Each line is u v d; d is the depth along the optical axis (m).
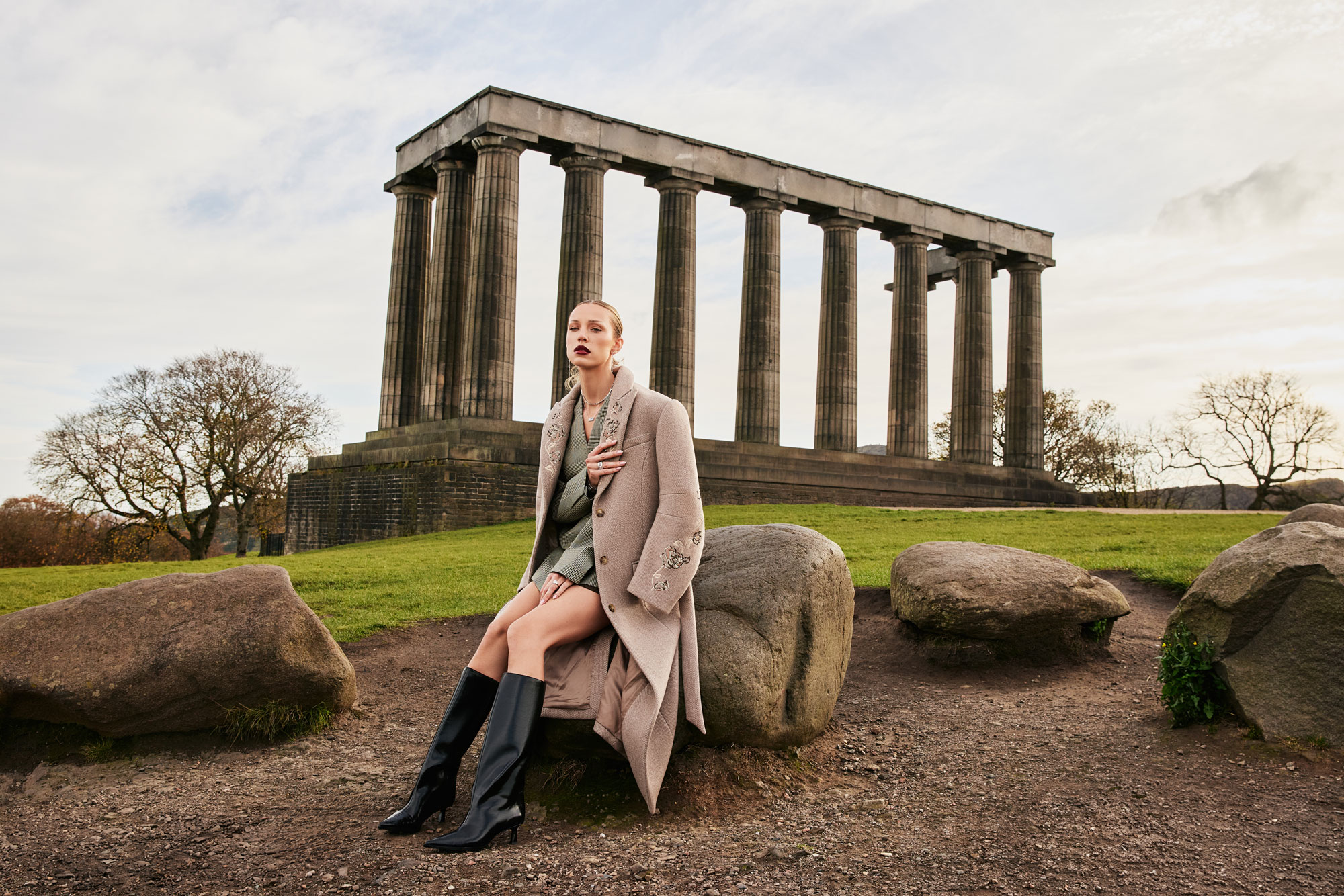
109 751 5.72
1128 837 4.04
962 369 42.00
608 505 4.34
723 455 34.12
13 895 3.73
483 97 31.17
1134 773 4.96
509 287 31.16
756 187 35.50
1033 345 43.66
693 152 34.19
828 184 37.34
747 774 4.91
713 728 4.86
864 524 22.89
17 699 5.61
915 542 17.89
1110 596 8.24
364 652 8.96
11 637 5.75
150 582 6.21
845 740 5.95
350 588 12.70
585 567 4.33
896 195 39.19
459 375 32.84
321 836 4.27
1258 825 4.11
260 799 4.95
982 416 41.56
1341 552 5.34
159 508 39.91
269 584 6.34
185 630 5.89
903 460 38.59
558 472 4.62
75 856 4.17
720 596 5.13
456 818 4.43
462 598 11.73
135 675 5.64
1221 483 54.09
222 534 54.28
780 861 3.86
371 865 3.84
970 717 6.53
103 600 6.01
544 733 4.71
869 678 7.92
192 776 5.45
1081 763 5.20
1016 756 5.44
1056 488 42.62
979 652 8.12
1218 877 3.58
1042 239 43.91
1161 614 10.12
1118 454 55.78
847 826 4.35
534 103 31.53
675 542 4.23
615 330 4.69
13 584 14.30
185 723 5.88
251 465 40.75
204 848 4.20
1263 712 5.21
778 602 5.09
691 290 34.06
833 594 5.52
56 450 38.34
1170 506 56.88
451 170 33.16
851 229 37.97
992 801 4.67
